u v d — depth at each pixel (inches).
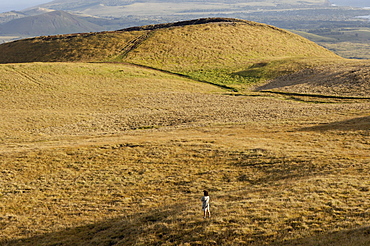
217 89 3245.6
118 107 2642.7
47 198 1087.6
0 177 1272.1
